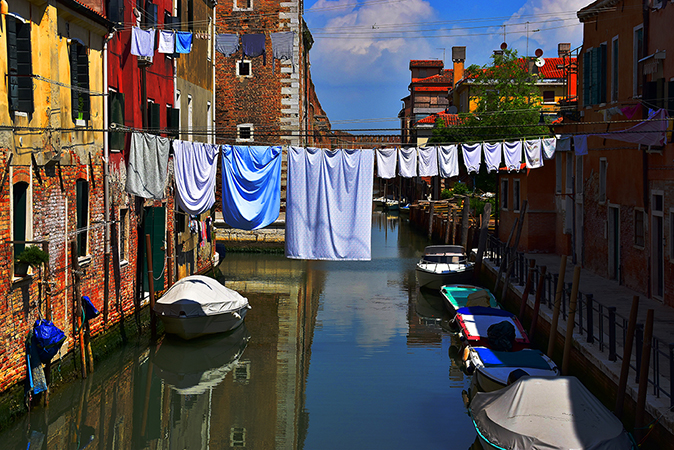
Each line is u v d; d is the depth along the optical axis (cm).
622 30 2031
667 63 1700
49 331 1256
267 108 3931
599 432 982
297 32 3894
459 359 1767
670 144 1661
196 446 1253
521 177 2953
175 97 2320
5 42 1164
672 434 952
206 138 2833
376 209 8162
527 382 1084
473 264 2786
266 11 3897
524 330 1841
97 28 1566
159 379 1617
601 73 2209
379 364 1728
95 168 1580
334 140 6894
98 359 1573
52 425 1328
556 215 2831
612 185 2116
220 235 3947
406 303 2516
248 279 3034
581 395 1055
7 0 1166
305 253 1510
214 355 1803
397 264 3500
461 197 4653
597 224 2280
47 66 1309
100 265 1617
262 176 1516
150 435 1297
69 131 1434
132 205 1858
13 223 1228
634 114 1905
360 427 1309
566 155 2677
